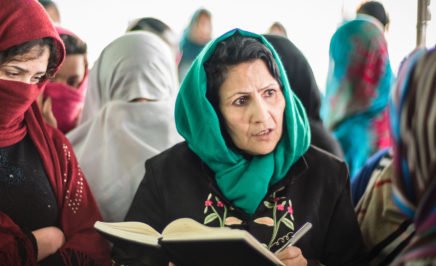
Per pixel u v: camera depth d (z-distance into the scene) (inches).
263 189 71.5
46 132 81.0
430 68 44.3
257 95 70.7
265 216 72.1
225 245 56.7
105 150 95.7
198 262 61.7
